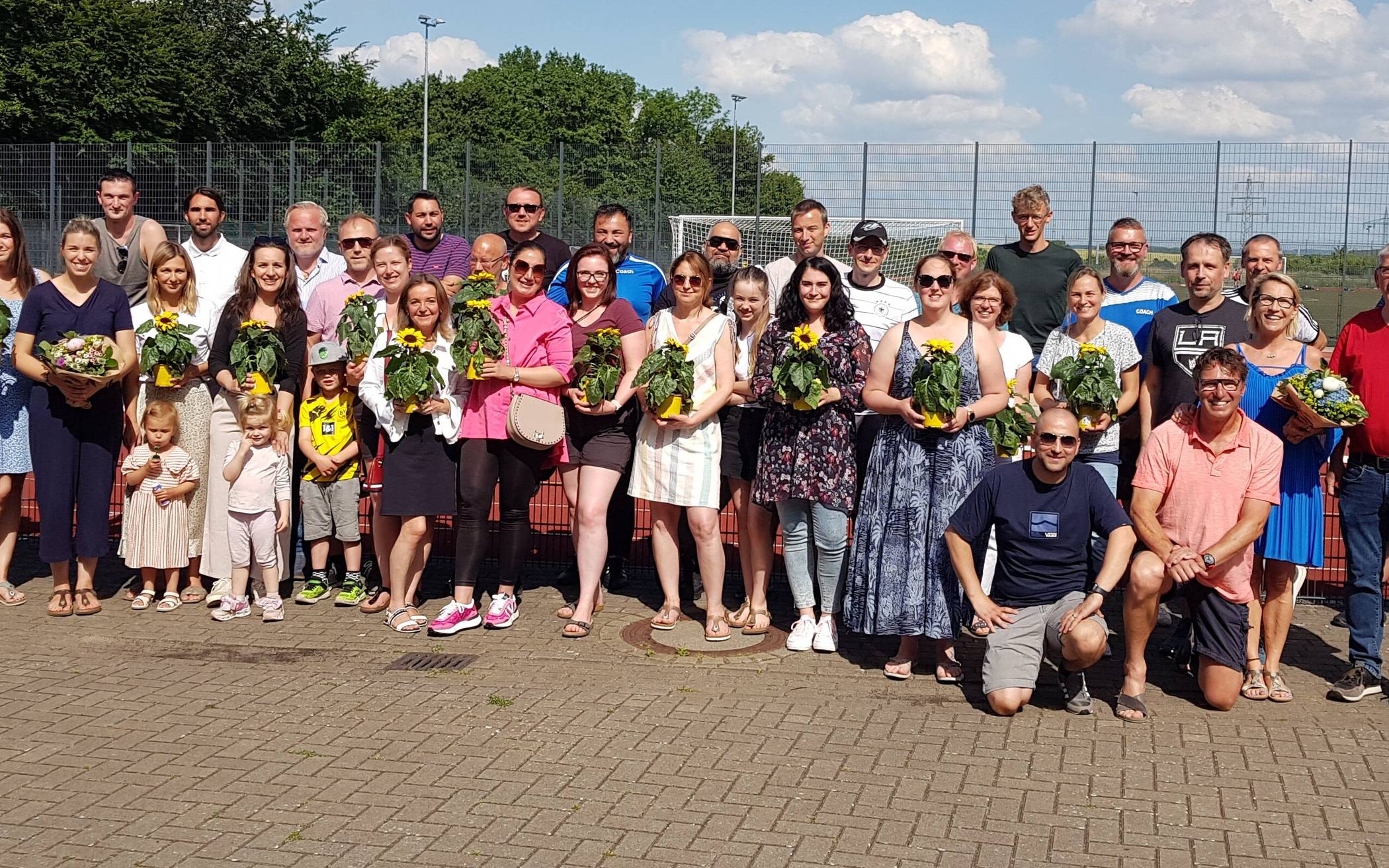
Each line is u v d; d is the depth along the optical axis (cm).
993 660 600
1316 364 648
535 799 490
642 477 719
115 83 4109
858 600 656
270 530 755
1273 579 629
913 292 770
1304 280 1803
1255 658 636
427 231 936
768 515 723
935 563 636
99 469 764
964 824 471
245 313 773
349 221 799
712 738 558
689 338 716
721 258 842
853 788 504
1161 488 614
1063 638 591
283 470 763
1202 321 707
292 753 537
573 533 781
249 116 4762
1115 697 627
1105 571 591
